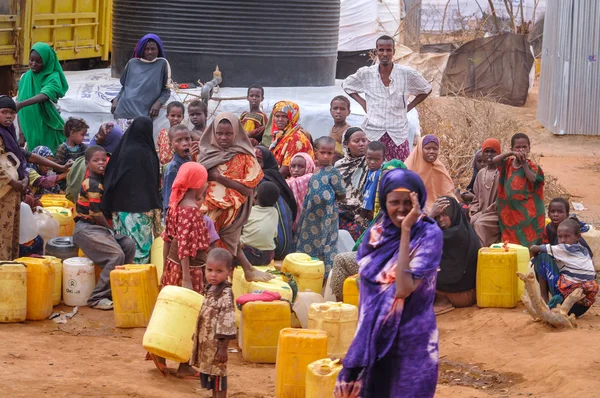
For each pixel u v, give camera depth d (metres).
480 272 8.69
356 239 9.82
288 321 7.40
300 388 6.18
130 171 8.86
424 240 4.64
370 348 4.67
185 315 6.66
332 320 7.13
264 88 15.27
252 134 12.19
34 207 9.55
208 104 13.72
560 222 8.71
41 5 15.80
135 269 8.18
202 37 15.03
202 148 8.29
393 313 4.66
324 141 9.20
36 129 12.40
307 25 15.48
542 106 24.12
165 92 13.23
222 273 6.16
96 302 8.68
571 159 20.31
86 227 8.81
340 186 9.20
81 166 9.59
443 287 8.77
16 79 15.41
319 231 9.26
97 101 13.52
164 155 11.34
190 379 6.81
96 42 17.89
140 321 8.15
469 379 6.90
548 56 23.69
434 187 9.98
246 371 7.14
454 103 17.78
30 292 8.14
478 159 10.77
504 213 9.90
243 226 8.65
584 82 22.47
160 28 15.12
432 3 33.16
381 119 11.91
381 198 4.76
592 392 6.16
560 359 6.95
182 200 7.57
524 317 8.26
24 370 6.48
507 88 26.64
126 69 13.16
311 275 8.57
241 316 7.54
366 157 9.66
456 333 8.15
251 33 15.12
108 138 10.62
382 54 11.86
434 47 29.47
